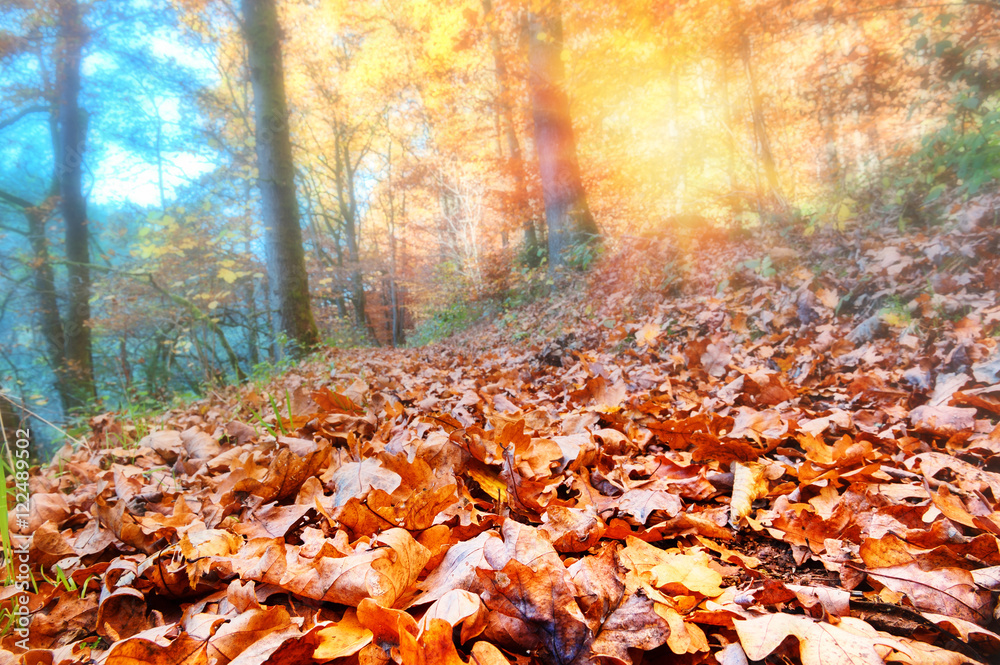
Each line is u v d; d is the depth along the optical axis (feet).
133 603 3.10
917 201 13.66
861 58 25.11
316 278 63.41
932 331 7.97
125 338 27.68
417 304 92.07
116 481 5.69
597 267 28.07
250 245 33.73
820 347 9.44
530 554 2.72
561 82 31.94
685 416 6.81
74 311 26.78
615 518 3.98
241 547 3.54
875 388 6.68
